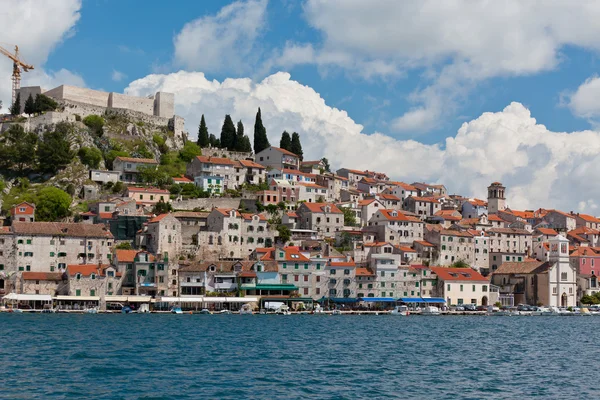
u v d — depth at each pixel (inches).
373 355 4879.4
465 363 4584.2
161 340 5452.8
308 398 3398.1
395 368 4308.6
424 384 3791.8
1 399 3245.6
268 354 4813.0
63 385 3565.5
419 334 6446.9
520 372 4239.7
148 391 3474.4
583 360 4822.8
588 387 3759.8
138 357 4525.1
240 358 4598.9
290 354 4837.6
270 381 3791.8
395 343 5639.8
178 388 3560.5
